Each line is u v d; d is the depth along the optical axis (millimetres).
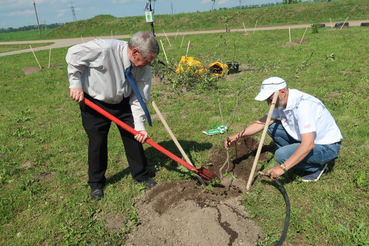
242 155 4047
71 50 2631
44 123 6086
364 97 5723
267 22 32781
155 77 8820
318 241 2523
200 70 7758
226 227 2717
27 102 7629
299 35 16953
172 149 4344
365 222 2631
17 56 20562
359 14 29266
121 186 3557
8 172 4113
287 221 2662
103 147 3209
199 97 6902
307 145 2785
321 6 32031
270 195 3125
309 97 2953
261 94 2885
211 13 37531
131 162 3418
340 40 13102
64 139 5113
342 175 3283
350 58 9164
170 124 5352
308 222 2686
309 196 3039
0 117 6586
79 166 4172
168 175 3674
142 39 2512
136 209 3156
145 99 3125
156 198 3262
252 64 9516
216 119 5371
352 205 2854
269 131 3648
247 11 35281
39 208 3271
